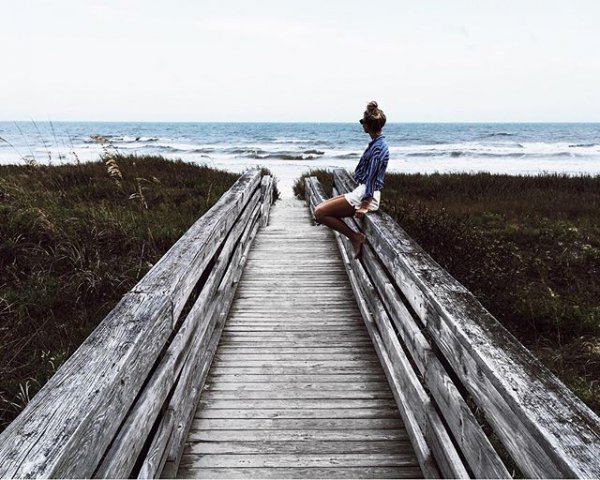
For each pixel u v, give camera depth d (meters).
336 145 55.09
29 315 4.59
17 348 4.05
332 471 2.45
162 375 2.21
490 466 1.65
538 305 5.64
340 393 3.23
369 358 3.77
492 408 1.63
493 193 12.74
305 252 7.17
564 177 15.06
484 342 1.82
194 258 2.92
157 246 6.66
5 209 6.83
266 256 6.94
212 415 2.95
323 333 4.26
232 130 102.56
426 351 2.43
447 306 2.16
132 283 5.36
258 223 8.87
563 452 1.21
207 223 3.87
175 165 14.02
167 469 2.30
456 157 39.69
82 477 1.37
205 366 3.33
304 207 12.41
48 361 3.81
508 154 39.06
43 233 6.29
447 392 2.11
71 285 5.21
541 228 9.05
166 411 2.38
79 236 6.32
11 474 1.16
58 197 8.61
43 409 1.42
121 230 6.68
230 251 4.92
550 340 5.16
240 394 3.21
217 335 3.83
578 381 4.26
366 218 4.55
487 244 7.32
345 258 6.05
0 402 3.30
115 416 1.63
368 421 2.90
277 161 36.47
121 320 2.03
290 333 4.25
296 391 3.25
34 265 5.69
